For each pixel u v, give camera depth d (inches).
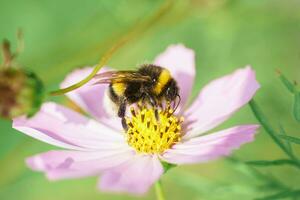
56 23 15.2
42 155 9.5
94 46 13.0
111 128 10.6
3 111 8.8
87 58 13.0
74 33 13.7
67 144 10.0
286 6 13.3
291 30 13.3
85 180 14.0
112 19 13.8
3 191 14.0
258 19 13.4
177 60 11.1
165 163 9.9
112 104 10.5
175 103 10.6
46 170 9.3
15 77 8.8
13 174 12.9
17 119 9.4
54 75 12.9
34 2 15.3
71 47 13.7
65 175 9.1
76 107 11.2
